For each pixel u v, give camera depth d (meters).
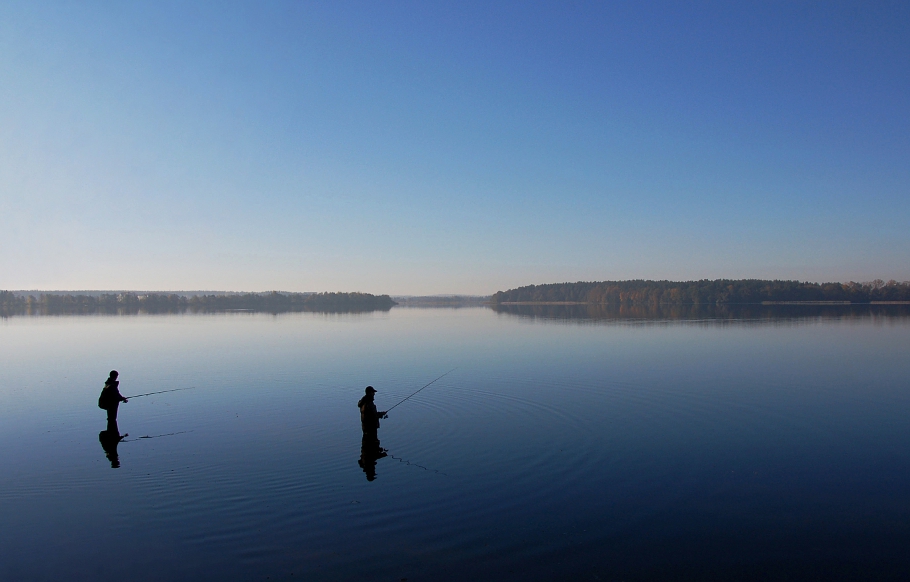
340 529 10.24
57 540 9.91
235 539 9.89
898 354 36.84
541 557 9.20
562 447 15.41
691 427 17.67
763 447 15.47
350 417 19.59
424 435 16.78
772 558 9.23
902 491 12.14
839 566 9.00
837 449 15.23
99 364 36.31
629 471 13.37
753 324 68.44
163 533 10.16
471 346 45.00
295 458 14.55
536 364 33.12
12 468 13.91
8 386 27.70
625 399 22.30
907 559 9.20
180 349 45.59
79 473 13.49
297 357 38.91
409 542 9.73
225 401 22.86
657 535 10.02
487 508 11.16
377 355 39.50
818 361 33.50
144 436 17.14
